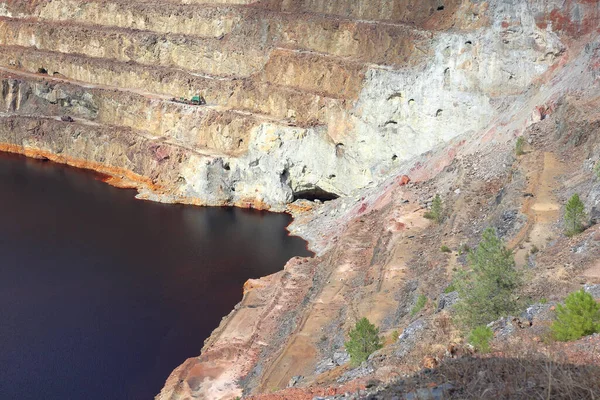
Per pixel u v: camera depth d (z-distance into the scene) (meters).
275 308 49.59
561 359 16.78
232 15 88.75
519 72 62.78
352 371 26.92
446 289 34.12
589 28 59.28
